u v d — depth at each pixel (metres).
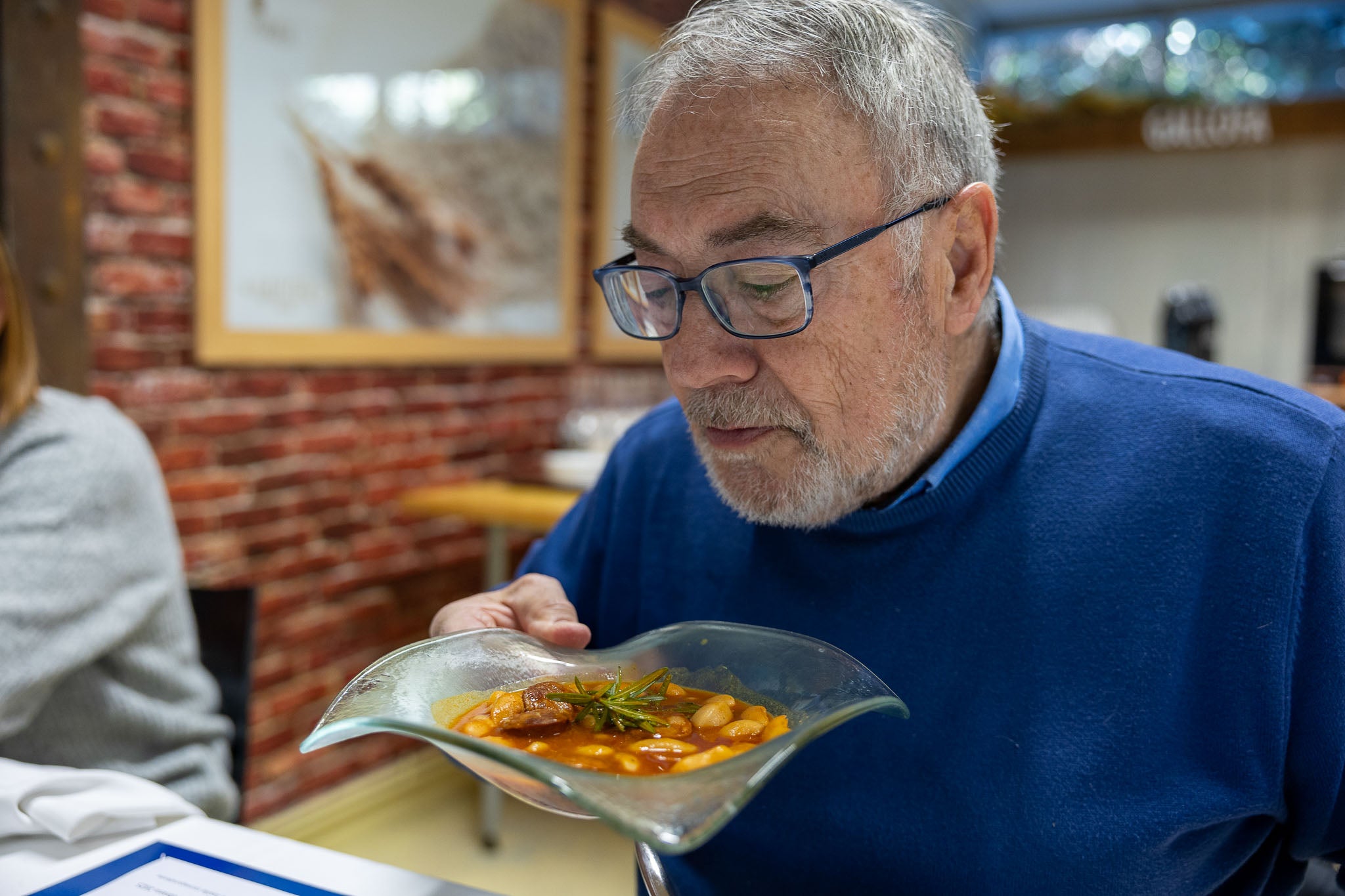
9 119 1.90
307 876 0.78
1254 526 0.78
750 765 0.51
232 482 2.41
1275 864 0.85
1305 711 0.76
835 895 0.84
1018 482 0.84
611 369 3.86
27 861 0.79
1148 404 0.85
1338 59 4.85
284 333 2.48
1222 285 5.25
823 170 0.69
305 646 2.63
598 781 0.50
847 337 0.72
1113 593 0.80
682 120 0.70
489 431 3.23
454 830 2.68
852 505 0.81
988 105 0.89
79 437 1.29
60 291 2.01
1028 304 5.74
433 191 2.88
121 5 2.10
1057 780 0.77
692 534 0.97
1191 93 4.80
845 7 0.71
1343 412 0.83
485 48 3.01
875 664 0.84
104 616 1.23
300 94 2.47
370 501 2.80
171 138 2.23
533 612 0.83
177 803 0.88
